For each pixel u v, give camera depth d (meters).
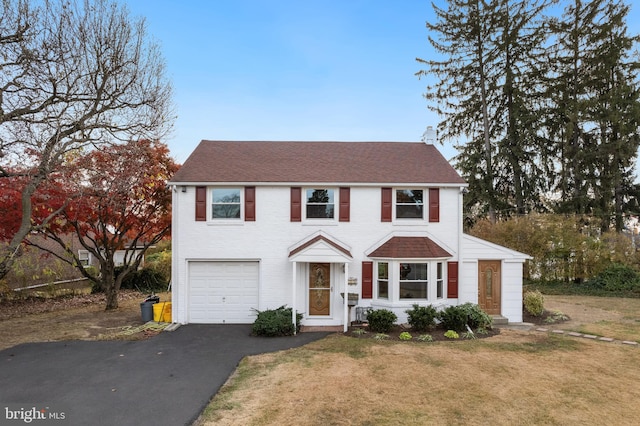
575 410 6.83
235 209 14.34
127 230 17.81
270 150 16.77
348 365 9.32
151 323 13.86
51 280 21.45
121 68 13.16
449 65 29.75
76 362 9.59
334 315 14.01
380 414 6.66
